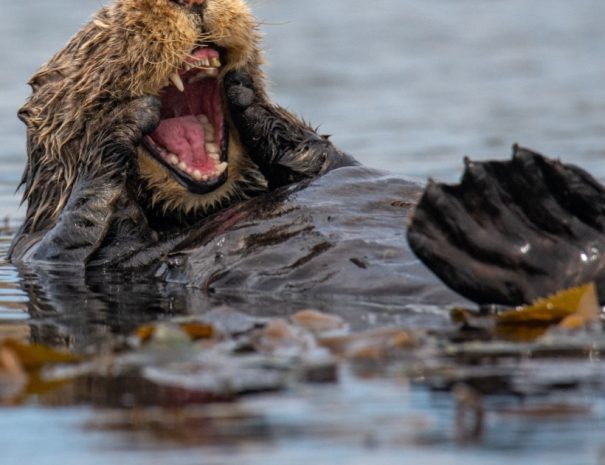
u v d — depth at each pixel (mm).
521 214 15914
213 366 13562
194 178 20969
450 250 15852
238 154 21938
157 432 11398
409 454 10703
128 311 17688
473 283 15836
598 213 15750
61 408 12305
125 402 12383
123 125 20891
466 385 12609
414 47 64750
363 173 20531
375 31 70312
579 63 58562
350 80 55562
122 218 21312
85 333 16031
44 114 22641
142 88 21062
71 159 22141
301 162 22000
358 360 13695
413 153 38750
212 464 10531
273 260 18844
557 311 15414
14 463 10773
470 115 46531
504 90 52281
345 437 11141
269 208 20062
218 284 19141
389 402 12117
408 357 13789
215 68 21188
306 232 19078
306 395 12406
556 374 12961
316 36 68688
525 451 10703
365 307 16812
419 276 17375
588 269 15672
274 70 58250
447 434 11164
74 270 21188
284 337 14523
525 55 61312
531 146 39312
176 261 20250
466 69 58125
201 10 20531
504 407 11859
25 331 16297
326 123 45250
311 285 18094
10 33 66000
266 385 12812
